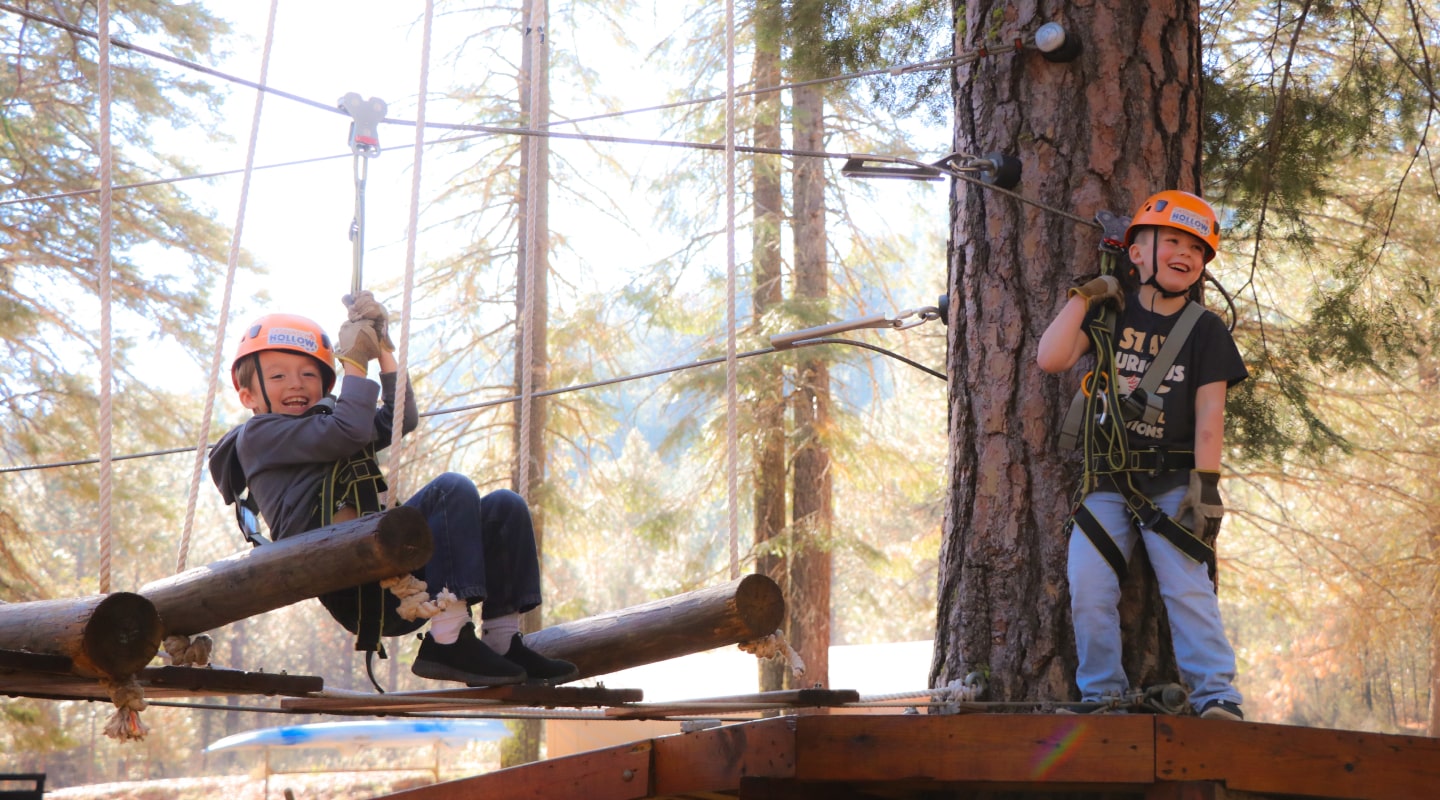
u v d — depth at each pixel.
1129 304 4.29
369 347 3.74
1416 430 15.16
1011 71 4.96
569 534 18.52
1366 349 8.13
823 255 16.88
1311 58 9.00
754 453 16.64
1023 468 4.66
